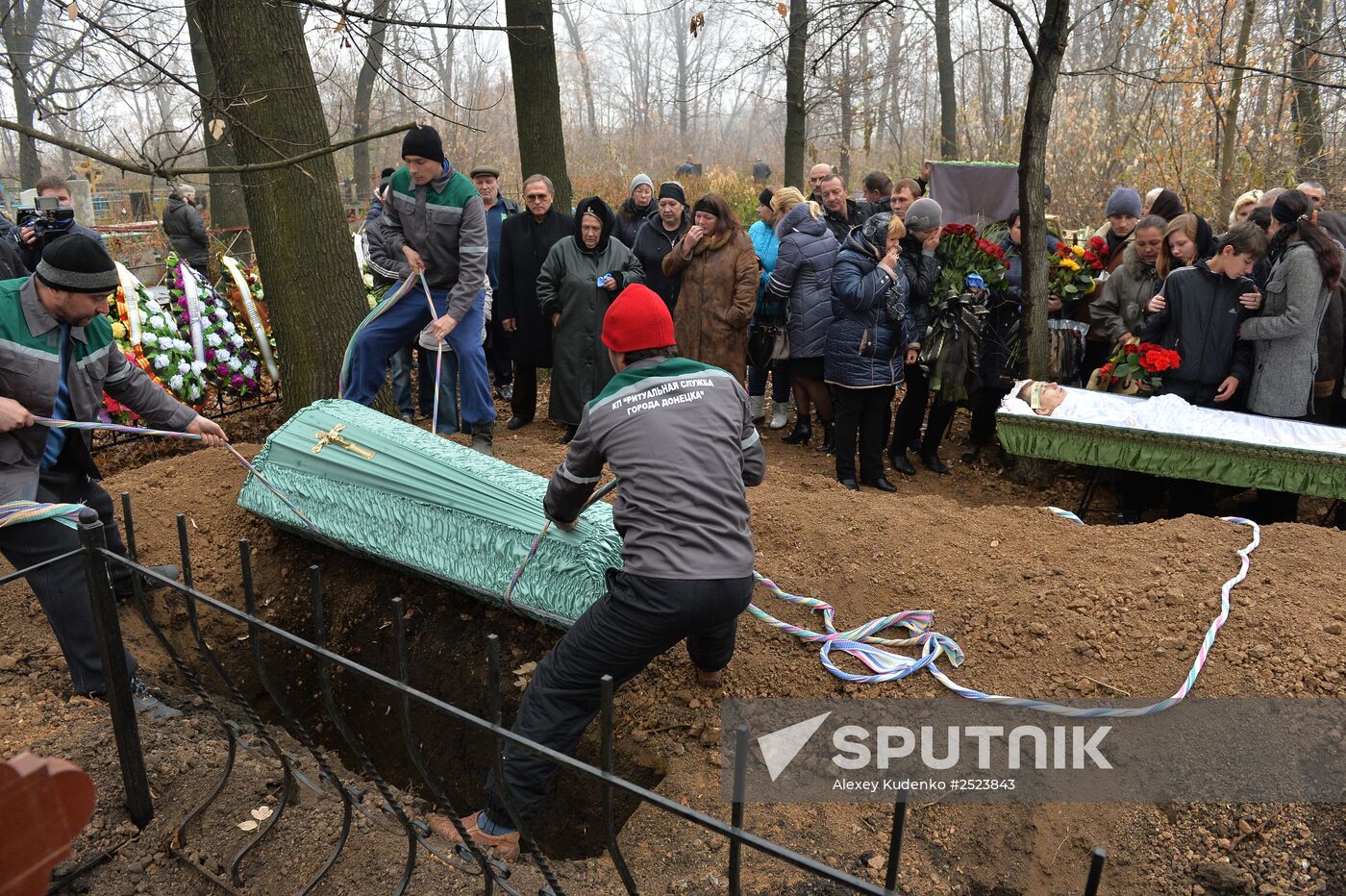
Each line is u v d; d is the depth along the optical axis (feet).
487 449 17.76
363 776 11.05
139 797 9.36
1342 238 18.66
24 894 4.99
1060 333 20.79
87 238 10.69
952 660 11.65
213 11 16.55
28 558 10.86
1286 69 33.73
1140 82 43.68
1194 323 17.06
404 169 16.37
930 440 20.80
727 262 19.53
